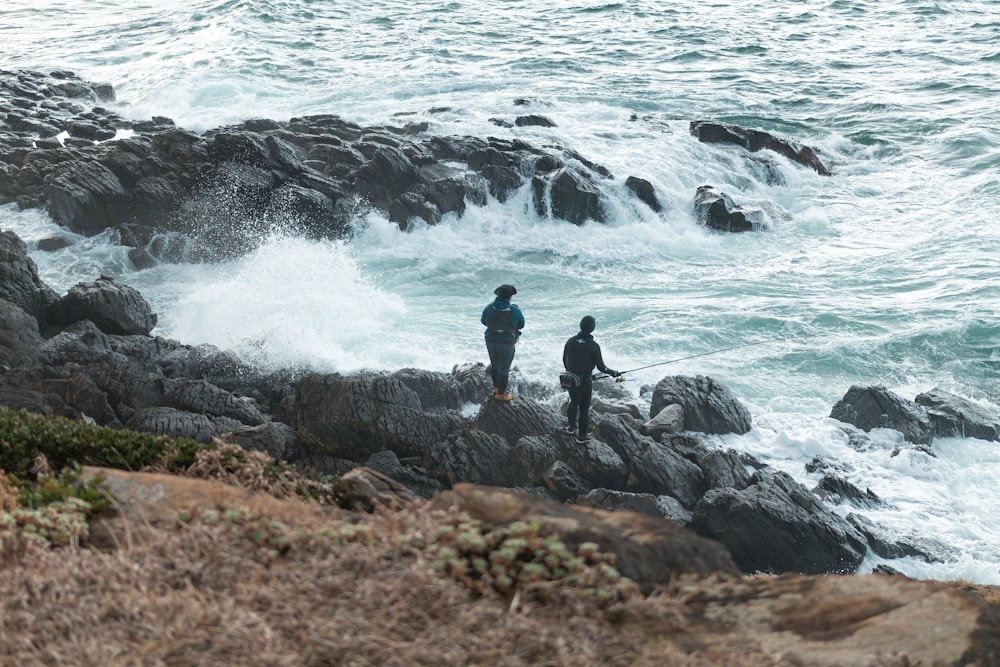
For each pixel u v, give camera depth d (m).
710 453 15.65
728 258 28.11
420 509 4.68
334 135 34.47
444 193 29.91
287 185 29.30
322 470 15.71
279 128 35.12
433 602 3.96
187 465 7.15
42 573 4.39
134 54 53.84
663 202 31.08
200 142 30.83
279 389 18.61
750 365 20.69
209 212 28.75
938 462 16.48
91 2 69.25
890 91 46.09
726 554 4.49
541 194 30.48
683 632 3.95
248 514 4.82
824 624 3.97
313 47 53.94
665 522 4.68
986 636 3.77
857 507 15.20
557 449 15.58
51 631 3.89
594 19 60.53
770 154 36.19
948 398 18.36
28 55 54.50
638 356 21.12
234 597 4.11
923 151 38.00
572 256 27.91
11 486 6.01
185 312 23.45
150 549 4.56
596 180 31.52
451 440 16.00
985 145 37.66
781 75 49.22
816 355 21.00
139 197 28.81
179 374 19.09
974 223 30.12
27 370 17.69
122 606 4.02
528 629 3.82
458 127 36.28
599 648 3.76
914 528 14.68
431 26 58.06
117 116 38.44
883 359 20.89
